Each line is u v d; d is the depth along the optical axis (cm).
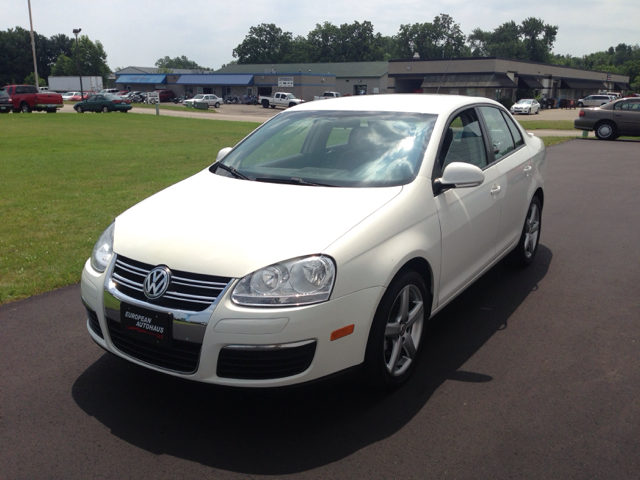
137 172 1252
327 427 293
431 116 392
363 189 336
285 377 270
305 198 326
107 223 750
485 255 433
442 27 10669
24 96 4006
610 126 2028
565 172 1216
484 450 273
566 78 7325
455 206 368
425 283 347
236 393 328
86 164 1401
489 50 12862
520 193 487
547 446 275
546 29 12769
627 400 317
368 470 259
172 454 272
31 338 404
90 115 3894
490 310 453
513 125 518
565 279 527
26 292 493
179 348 274
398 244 307
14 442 282
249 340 262
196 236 292
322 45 12550
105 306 298
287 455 271
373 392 325
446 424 295
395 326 316
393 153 364
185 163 1437
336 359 280
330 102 453
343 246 280
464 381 340
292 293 265
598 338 400
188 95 8538
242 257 273
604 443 277
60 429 293
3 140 2134
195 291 272
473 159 415
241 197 335
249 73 8062
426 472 257
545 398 320
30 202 894
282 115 452
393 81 6206
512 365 360
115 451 274
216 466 263
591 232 702
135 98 7394
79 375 351
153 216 324
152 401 320
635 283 514
